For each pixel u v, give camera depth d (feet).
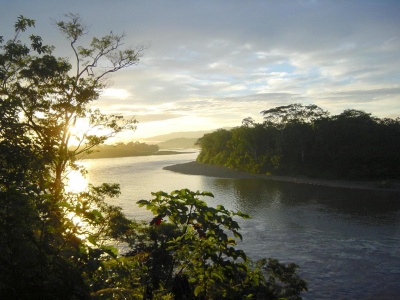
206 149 362.74
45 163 23.04
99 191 48.52
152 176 256.73
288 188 197.88
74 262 15.76
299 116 278.87
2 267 14.55
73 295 15.70
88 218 16.42
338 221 118.62
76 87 58.49
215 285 17.89
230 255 16.84
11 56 52.54
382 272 73.97
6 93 50.42
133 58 64.13
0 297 13.93
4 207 15.42
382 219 120.88
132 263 20.63
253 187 202.28
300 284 53.16
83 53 61.26
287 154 262.67
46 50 56.13
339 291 65.67
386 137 237.25
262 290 43.14
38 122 52.95
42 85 57.06
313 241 95.91
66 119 55.98
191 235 17.97
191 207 16.65
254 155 284.82
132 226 43.55
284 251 87.66
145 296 19.45
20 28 44.98
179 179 238.89
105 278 18.16
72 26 60.80
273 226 112.16
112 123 60.59
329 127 250.37
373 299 62.59
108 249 15.66
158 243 39.17
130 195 163.73
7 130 19.44
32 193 16.53
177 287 18.43
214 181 229.04
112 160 491.72
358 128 244.01
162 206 16.29
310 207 143.23
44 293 14.49
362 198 163.94
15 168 18.69
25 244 15.29
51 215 16.35
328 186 204.44
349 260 81.20
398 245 91.81
